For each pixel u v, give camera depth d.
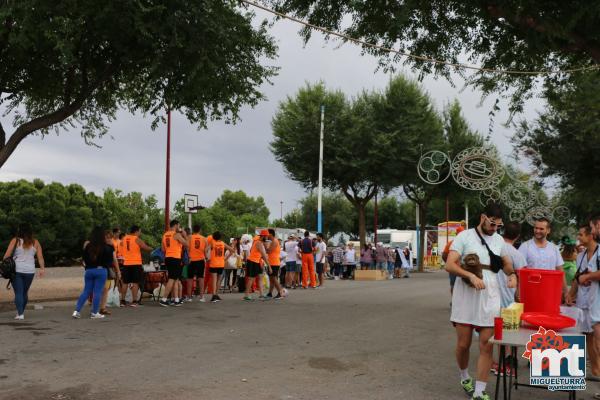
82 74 14.81
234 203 102.81
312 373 6.76
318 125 33.91
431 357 7.82
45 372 6.64
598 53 10.40
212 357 7.61
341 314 12.45
